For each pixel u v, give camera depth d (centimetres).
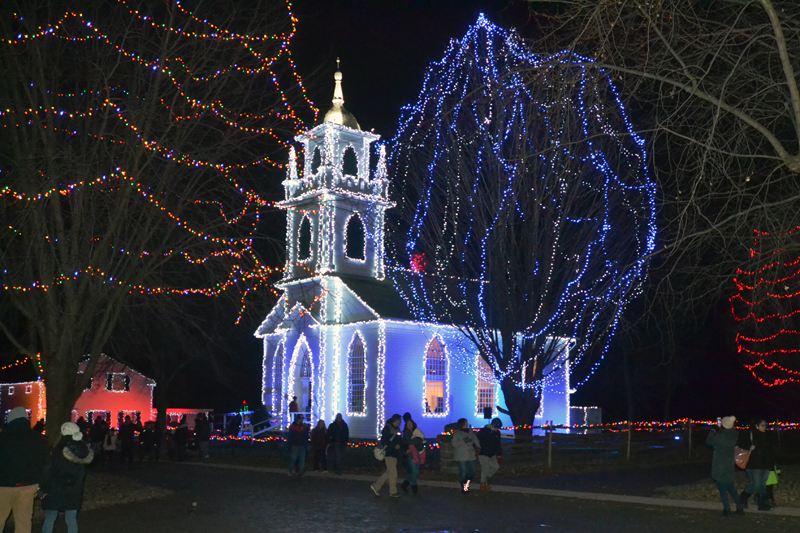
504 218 2875
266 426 4422
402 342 3934
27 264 1823
